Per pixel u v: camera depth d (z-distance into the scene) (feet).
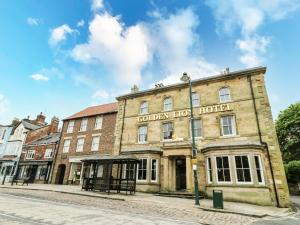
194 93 67.82
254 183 46.32
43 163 96.89
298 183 88.28
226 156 51.55
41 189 59.11
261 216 31.91
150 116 72.18
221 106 60.80
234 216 31.48
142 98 77.46
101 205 36.55
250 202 45.42
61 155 93.91
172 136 65.31
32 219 22.76
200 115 63.16
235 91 60.80
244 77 61.05
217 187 50.11
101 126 88.38
